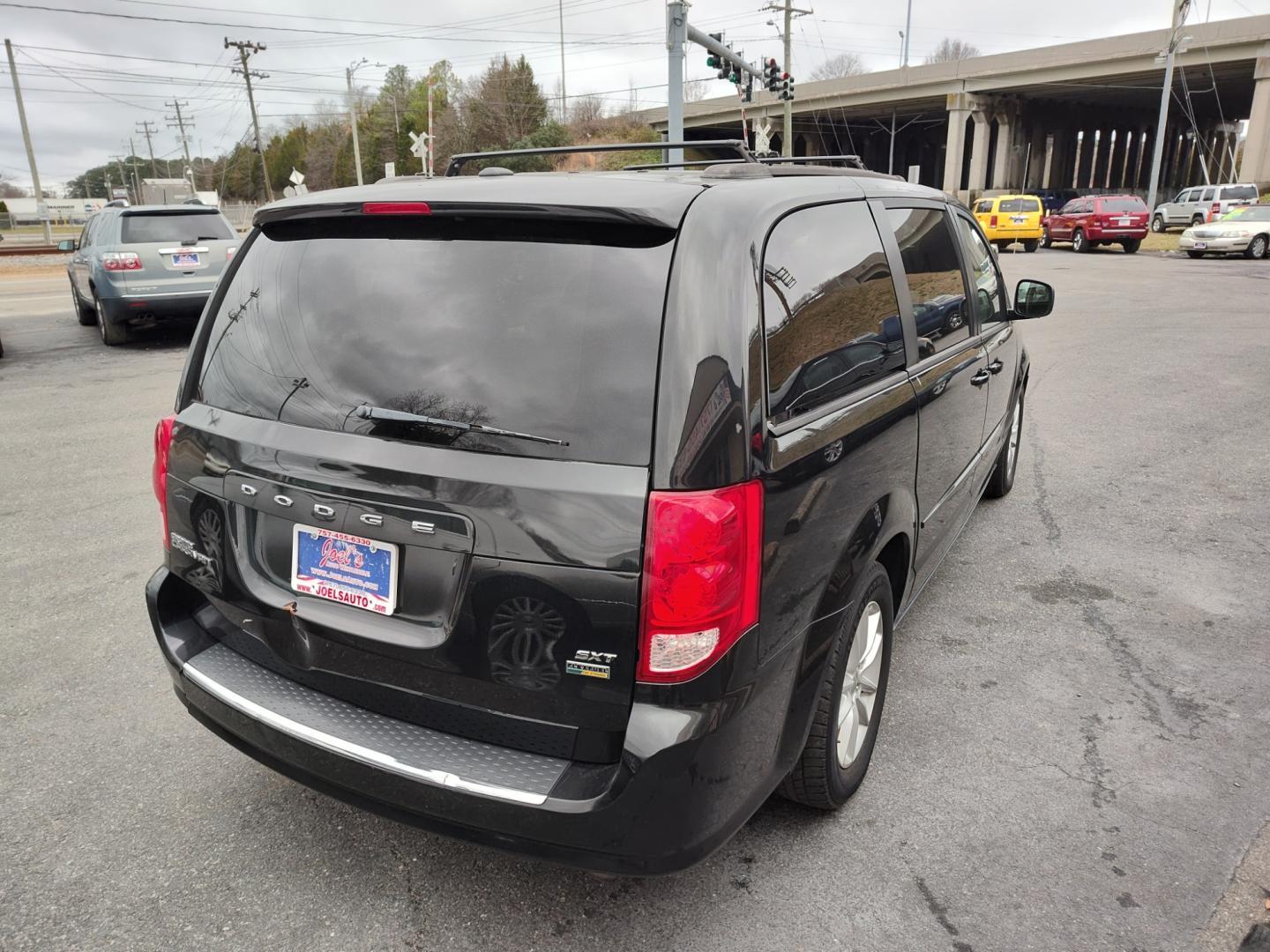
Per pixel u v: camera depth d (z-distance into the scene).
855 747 2.75
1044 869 2.54
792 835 2.68
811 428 2.21
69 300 18.30
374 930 2.34
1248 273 20.78
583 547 1.87
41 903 2.43
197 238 11.88
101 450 6.91
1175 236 35.09
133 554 4.88
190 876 2.53
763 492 1.97
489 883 2.51
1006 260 25.81
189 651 2.53
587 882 2.50
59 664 3.70
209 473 2.40
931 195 3.62
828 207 2.62
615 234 2.04
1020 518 5.33
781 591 2.08
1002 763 3.02
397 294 2.19
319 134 108.25
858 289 2.67
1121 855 2.59
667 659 1.88
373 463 2.07
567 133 65.31
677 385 1.88
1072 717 3.30
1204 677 3.57
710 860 2.57
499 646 1.98
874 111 70.94
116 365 10.67
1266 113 44.16
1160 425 7.39
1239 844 2.63
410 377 2.10
